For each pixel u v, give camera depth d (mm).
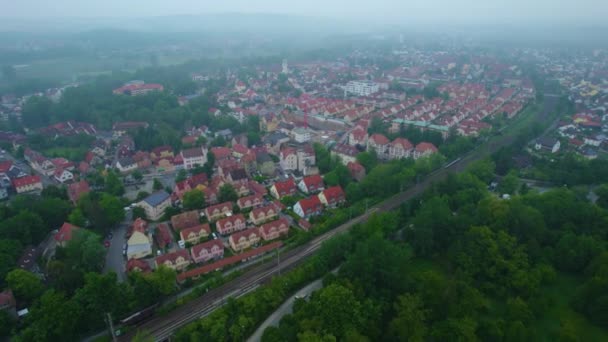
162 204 193125
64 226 166875
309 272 143375
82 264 145500
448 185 195250
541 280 139000
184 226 178375
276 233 172000
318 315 114312
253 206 198500
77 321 115562
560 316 126812
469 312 120188
